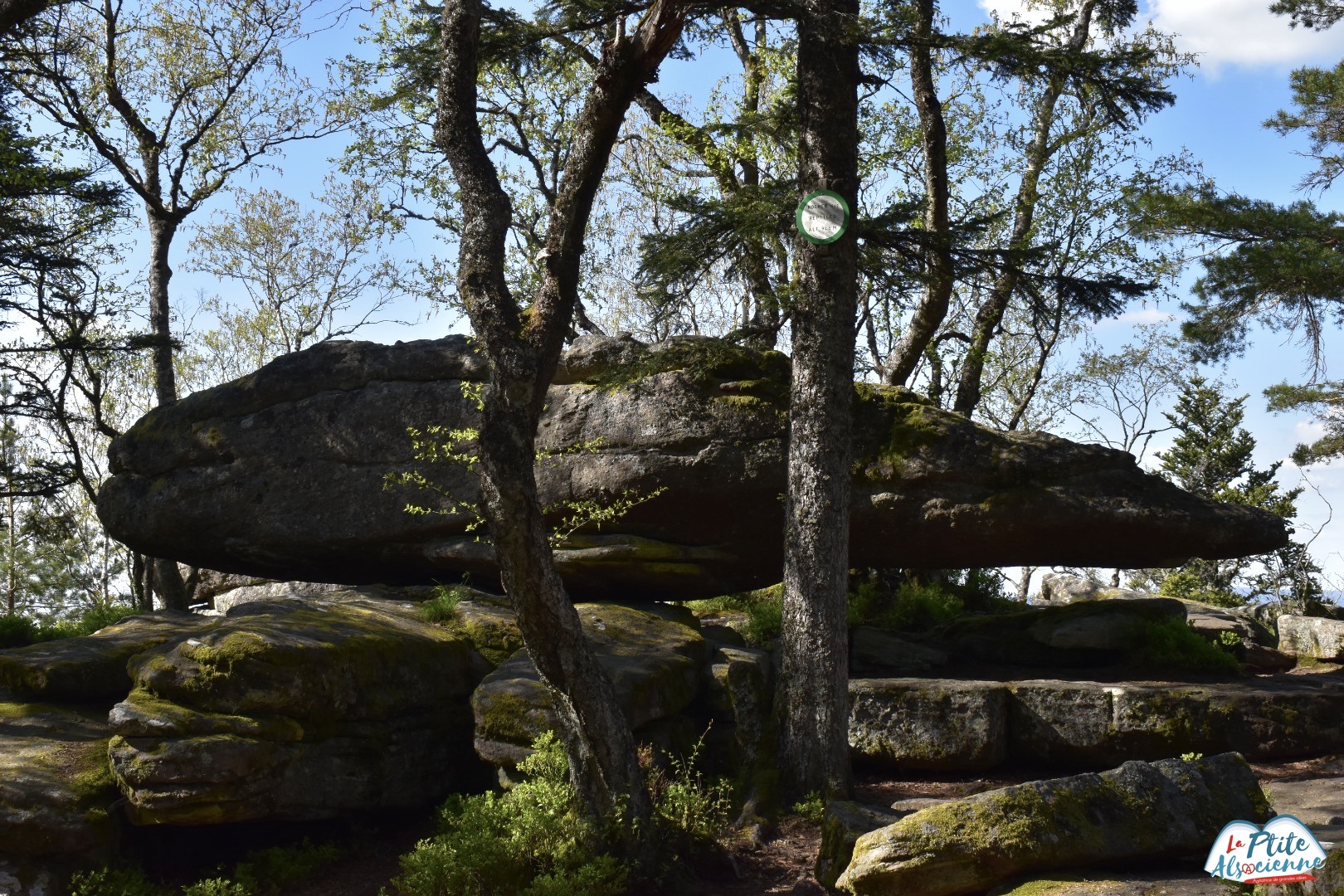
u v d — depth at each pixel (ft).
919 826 24.86
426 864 27.53
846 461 36.11
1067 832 24.52
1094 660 46.42
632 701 33.88
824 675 34.88
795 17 36.83
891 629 50.03
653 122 68.59
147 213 72.54
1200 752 38.99
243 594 58.13
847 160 37.04
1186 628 46.06
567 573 44.73
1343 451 78.33
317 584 52.90
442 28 29.55
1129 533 41.01
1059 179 66.95
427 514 44.75
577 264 30.71
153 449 50.24
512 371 27.04
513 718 32.78
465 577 45.55
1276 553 86.79
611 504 43.68
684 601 51.13
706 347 40.81
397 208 72.08
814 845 31.83
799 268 37.01
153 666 31.04
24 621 50.75
